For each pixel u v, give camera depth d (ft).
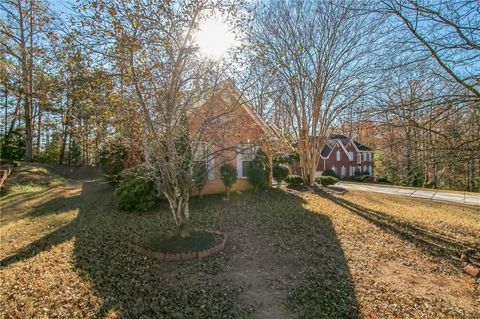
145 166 21.50
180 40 16.75
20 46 41.83
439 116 20.11
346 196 50.06
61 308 12.93
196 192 38.91
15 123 77.87
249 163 45.42
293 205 37.96
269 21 49.03
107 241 22.24
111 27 14.62
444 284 16.67
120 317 12.31
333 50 51.47
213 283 15.62
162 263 18.15
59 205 35.37
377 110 22.48
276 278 16.34
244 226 27.09
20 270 16.98
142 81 16.10
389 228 28.45
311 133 56.90
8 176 51.34
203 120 19.90
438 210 39.09
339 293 14.88
